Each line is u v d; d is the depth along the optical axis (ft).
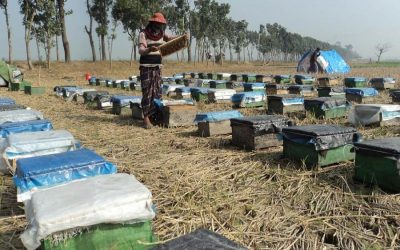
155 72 31.65
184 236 8.82
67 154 14.58
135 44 150.10
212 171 19.67
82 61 157.28
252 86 53.78
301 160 19.62
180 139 26.94
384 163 15.88
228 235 13.15
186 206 15.26
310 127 20.11
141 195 10.56
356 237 12.91
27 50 125.29
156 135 28.71
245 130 23.41
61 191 10.75
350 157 19.71
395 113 28.68
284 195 16.42
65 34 143.43
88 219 9.83
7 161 16.21
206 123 27.48
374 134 25.95
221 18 223.92
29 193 12.49
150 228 10.92
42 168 12.84
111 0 152.66
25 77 104.94
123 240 10.49
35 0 121.49
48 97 56.44
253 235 13.20
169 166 20.56
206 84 65.62
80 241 9.98
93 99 45.34
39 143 16.78
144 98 31.81
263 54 355.15
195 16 201.16
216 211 14.90
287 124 23.77
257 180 18.30
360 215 14.32
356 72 109.40
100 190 10.71
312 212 14.93
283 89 51.44
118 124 33.65
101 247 10.23
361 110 29.17
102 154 23.45
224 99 45.80
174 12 190.19
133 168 20.16
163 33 31.99
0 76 76.28
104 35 140.36
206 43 238.48
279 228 13.67
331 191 16.44
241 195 16.52
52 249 9.64
